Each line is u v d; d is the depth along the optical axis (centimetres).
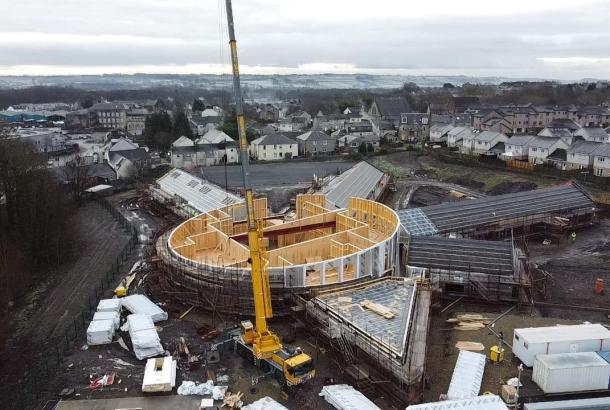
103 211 7488
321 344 3484
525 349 3212
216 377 3152
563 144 9031
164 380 3005
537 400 2909
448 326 3809
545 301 4228
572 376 2930
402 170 10081
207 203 6788
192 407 2862
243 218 5859
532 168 8731
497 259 4400
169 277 4275
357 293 3912
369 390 2959
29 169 6156
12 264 4609
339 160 11269
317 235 5412
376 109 15775
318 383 3081
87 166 9025
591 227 6178
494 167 9288
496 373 3173
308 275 4366
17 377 3262
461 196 8056
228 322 3834
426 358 3288
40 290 4675
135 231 6347
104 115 17725
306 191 8306
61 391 3030
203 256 4716
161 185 8175
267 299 3400
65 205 6644
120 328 3778
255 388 3053
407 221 5531
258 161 11350
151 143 12631
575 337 3216
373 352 3044
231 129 13038
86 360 3381
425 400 2923
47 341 3722
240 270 4006
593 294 4362
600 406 2703
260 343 3191
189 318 3938
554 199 6312
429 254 4528
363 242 4584
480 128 11950
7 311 4125
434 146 11744
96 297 4434
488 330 3725
